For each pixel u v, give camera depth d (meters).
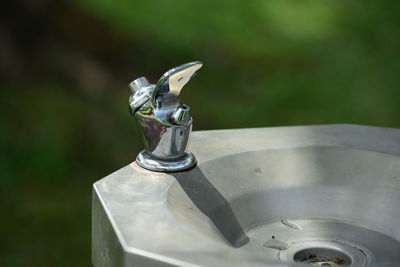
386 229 1.16
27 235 2.73
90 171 3.21
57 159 3.24
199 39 4.69
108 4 4.64
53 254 2.62
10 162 3.19
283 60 4.59
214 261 0.84
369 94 4.18
